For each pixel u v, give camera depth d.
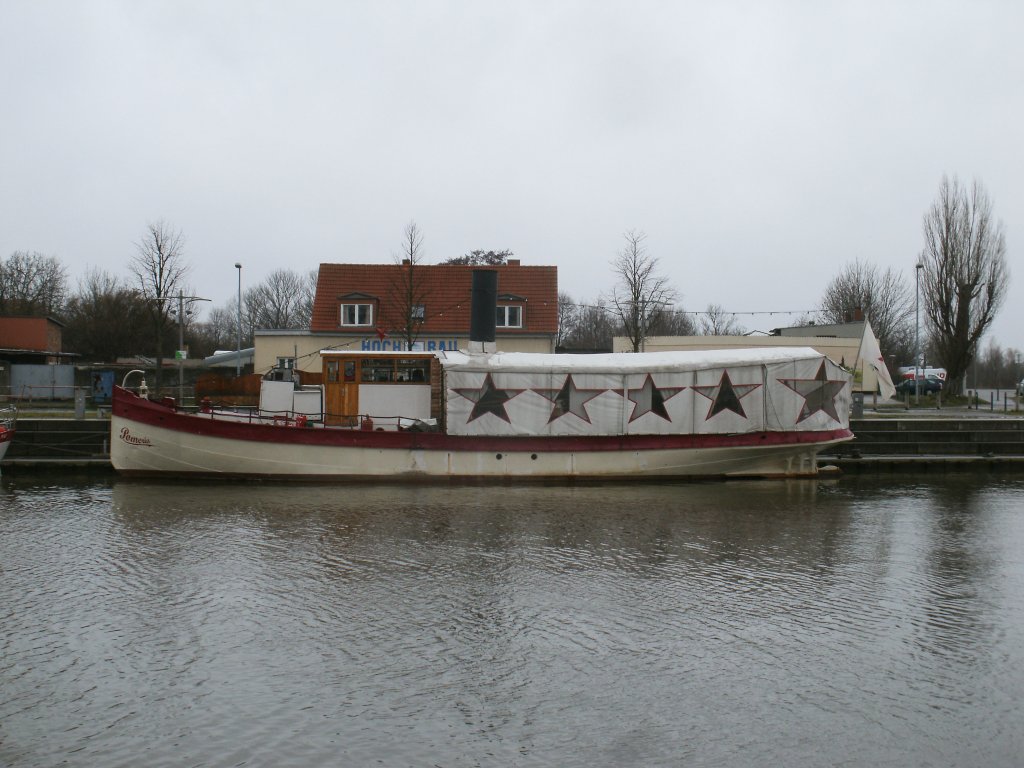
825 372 26.72
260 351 44.28
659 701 10.76
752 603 14.55
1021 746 9.81
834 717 10.42
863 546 18.78
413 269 45.44
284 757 9.35
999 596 15.15
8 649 12.13
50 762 9.20
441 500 22.84
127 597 14.38
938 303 54.88
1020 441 32.66
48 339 60.62
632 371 25.50
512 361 25.53
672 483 26.23
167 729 9.91
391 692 10.89
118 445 24.64
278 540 18.27
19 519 20.14
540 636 12.81
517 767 9.21
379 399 26.30
